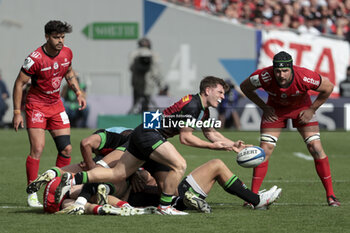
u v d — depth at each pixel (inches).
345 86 2265.0
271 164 1392.7
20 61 2255.2
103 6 2311.8
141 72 2239.2
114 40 2289.6
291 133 1943.9
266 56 2361.0
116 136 800.3
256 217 709.3
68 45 2303.2
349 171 1269.7
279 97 812.6
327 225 658.8
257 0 2576.3
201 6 2504.9
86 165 784.3
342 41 2327.8
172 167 709.9
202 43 2369.6
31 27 2274.9
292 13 2605.8
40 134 863.1
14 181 1099.9
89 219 687.1
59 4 2301.9
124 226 646.5
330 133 1973.4
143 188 771.4
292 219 695.1
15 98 854.5
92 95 2000.5
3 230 627.8
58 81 865.5
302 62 2352.4
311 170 1285.7
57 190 701.9
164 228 637.3
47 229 631.8
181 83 2316.7
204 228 639.1
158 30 2329.0
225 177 754.2
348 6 2628.0
